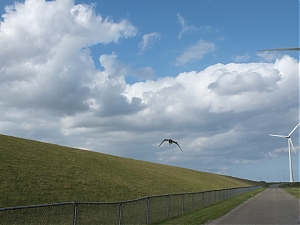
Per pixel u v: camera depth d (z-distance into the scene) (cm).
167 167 9500
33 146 5366
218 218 2180
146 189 4703
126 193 4044
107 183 4344
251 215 2381
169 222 1912
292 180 11331
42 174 3775
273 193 6856
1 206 2447
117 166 6181
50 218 1895
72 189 3491
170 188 5438
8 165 3725
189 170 10900
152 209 2330
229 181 11794
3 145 4666
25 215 1933
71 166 4759
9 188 2933
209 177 10450
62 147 6412
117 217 1891
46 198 2933
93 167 5278
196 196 3428
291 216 2334
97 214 2017
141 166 7362
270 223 1950
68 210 2162
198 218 2119
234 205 3356
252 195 5903
